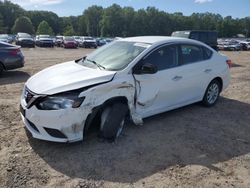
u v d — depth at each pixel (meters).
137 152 4.48
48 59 18.23
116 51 5.52
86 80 4.48
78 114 4.26
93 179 3.77
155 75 5.25
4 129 5.14
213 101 6.90
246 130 5.59
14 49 10.50
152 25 120.44
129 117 5.14
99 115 4.69
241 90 8.84
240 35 133.12
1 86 8.54
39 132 4.39
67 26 130.62
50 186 3.60
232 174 4.05
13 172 3.86
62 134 4.27
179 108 6.63
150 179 3.82
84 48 38.91
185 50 6.00
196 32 16.81
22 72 11.49
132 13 120.06
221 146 4.86
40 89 4.39
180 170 4.06
